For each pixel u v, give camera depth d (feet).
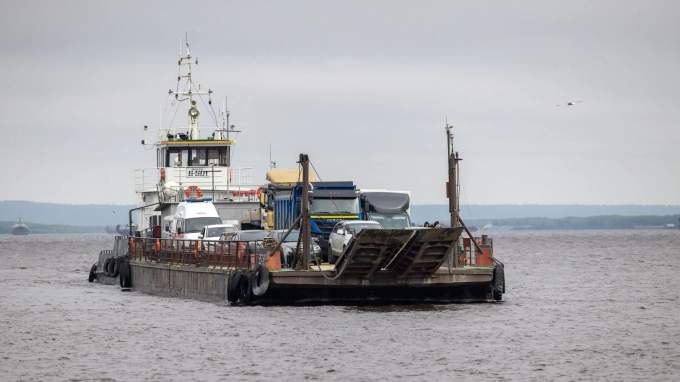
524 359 372.38
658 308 545.44
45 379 343.87
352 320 466.70
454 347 396.78
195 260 577.84
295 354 382.42
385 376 342.85
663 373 346.13
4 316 524.93
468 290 542.16
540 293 653.71
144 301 589.32
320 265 528.22
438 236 478.59
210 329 447.01
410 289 533.14
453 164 536.83
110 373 352.69
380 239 469.98
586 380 335.88
